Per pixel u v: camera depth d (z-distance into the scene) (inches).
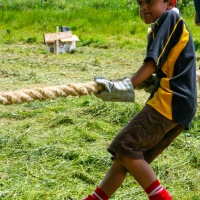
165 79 140.6
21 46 615.5
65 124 289.9
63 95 131.0
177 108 139.0
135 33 722.8
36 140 263.0
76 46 625.6
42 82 407.5
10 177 216.7
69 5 945.5
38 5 924.0
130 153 138.5
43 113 310.5
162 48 137.6
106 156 236.5
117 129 283.4
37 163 232.2
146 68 137.5
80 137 267.7
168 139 146.4
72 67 480.1
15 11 815.7
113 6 963.3
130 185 209.9
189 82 140.7
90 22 761.0
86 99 340.2
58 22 754.8
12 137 263.3
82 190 205.6
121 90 136.6
